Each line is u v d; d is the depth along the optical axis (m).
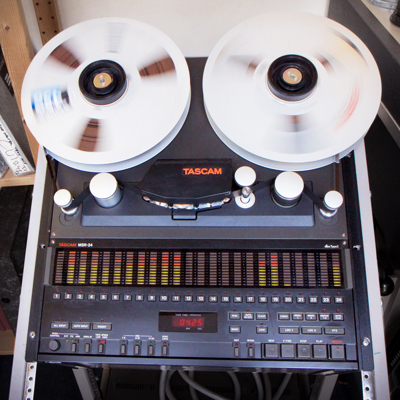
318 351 0.74
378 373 0.73
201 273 0.78
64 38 0.85
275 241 0.78
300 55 0.79
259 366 0.74
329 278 0.76
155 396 1.15
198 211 0.79
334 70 0.81
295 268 0.77
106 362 0.75
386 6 1.01
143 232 0.79
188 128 0.84
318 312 0.75
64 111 0.80
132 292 0.78
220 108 0.80
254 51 0.84
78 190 0.82
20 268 1.18
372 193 1.22
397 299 1.07
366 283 0.76
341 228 0.78
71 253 0.80
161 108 0.79
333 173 0.81
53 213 0.81
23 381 0.76
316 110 0.78
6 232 1.19
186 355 0.75
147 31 0.86
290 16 0.87
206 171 0.77
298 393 1.16
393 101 0.94
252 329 0.75
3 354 1.42
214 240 0.78
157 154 0.82
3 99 0.95
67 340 0.76
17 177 1.03
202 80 0.87
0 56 0.99
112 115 0.79
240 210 0.79
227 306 0.76
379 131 1.12
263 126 0.79
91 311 0.77
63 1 1.17
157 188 0.76
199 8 1.19
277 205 0.79
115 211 0.79
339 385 1.38
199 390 1.12
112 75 0.77
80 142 0.78
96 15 1.21
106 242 0.79
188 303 0.77
